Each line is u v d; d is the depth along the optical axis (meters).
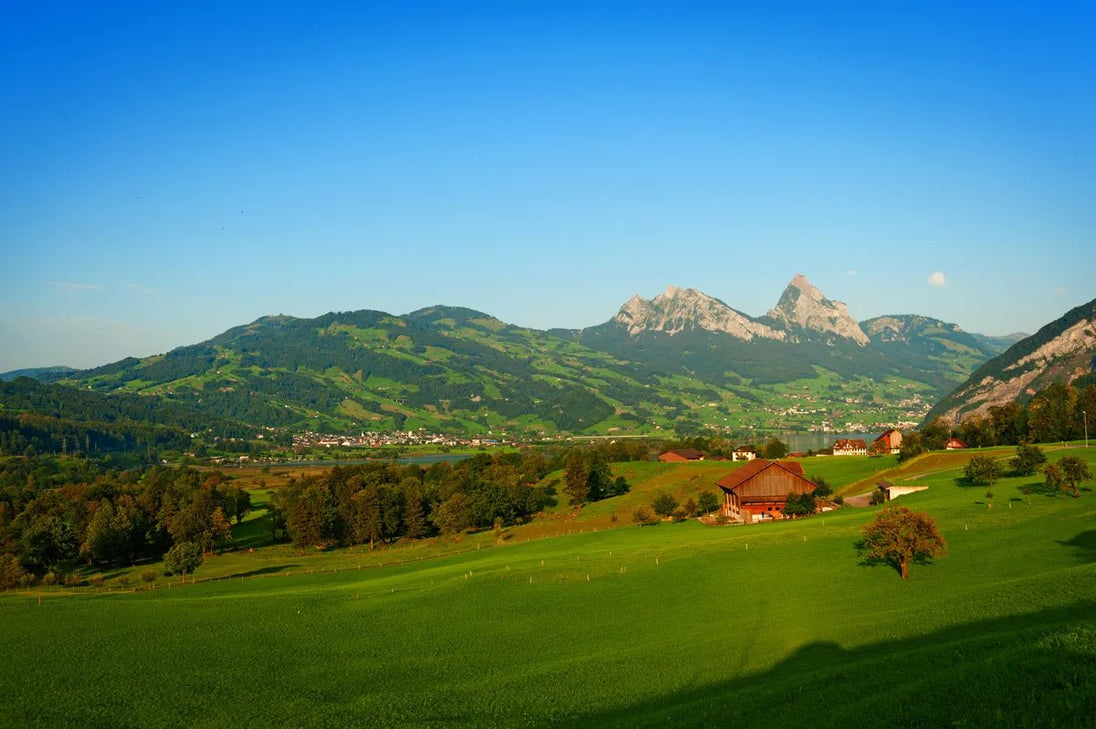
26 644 73.12
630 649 59.84
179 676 62.03
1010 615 52.44
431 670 60.16
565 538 127.19
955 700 31.69
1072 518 84.25
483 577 91.12
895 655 43.59
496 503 165.62
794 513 125.81
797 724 34.25
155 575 123.06
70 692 58.88
